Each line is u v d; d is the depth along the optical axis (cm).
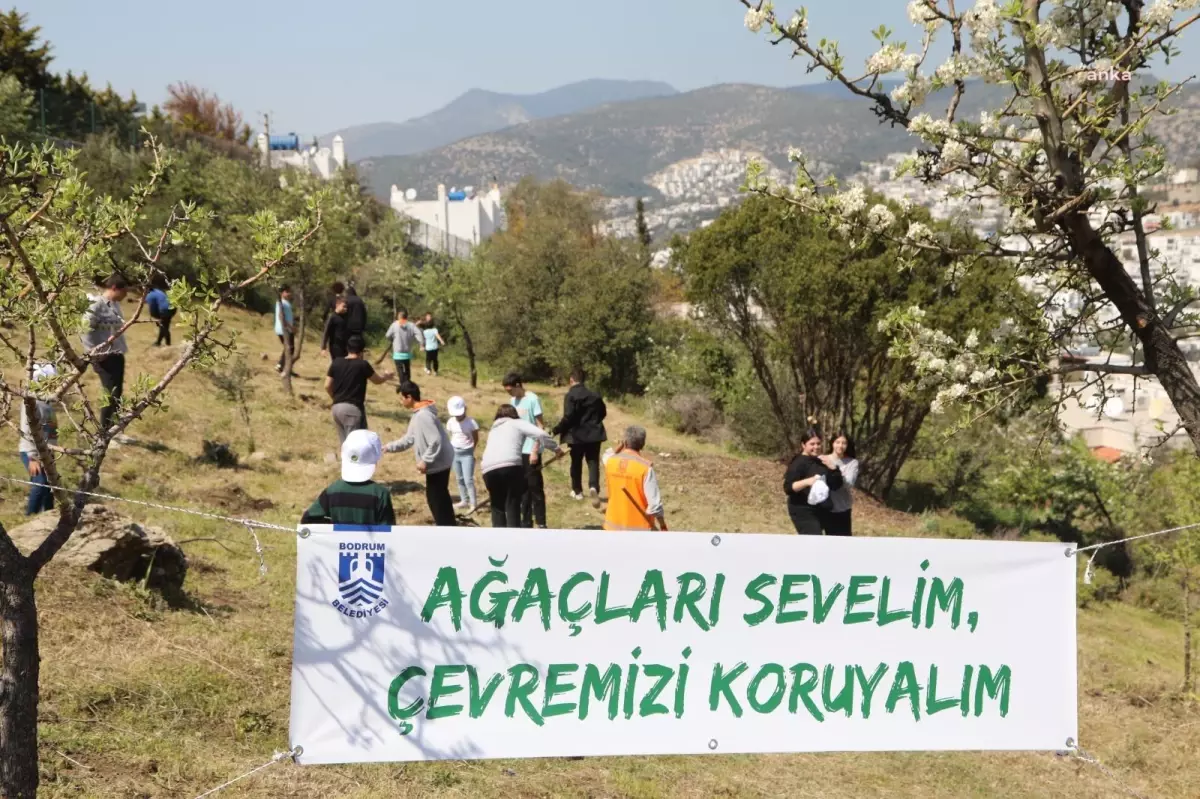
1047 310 721
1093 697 1124
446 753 496
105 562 827
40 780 543
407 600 494
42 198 475
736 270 2244
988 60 601
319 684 483
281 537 1150
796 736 538
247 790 592
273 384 2102
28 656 426
